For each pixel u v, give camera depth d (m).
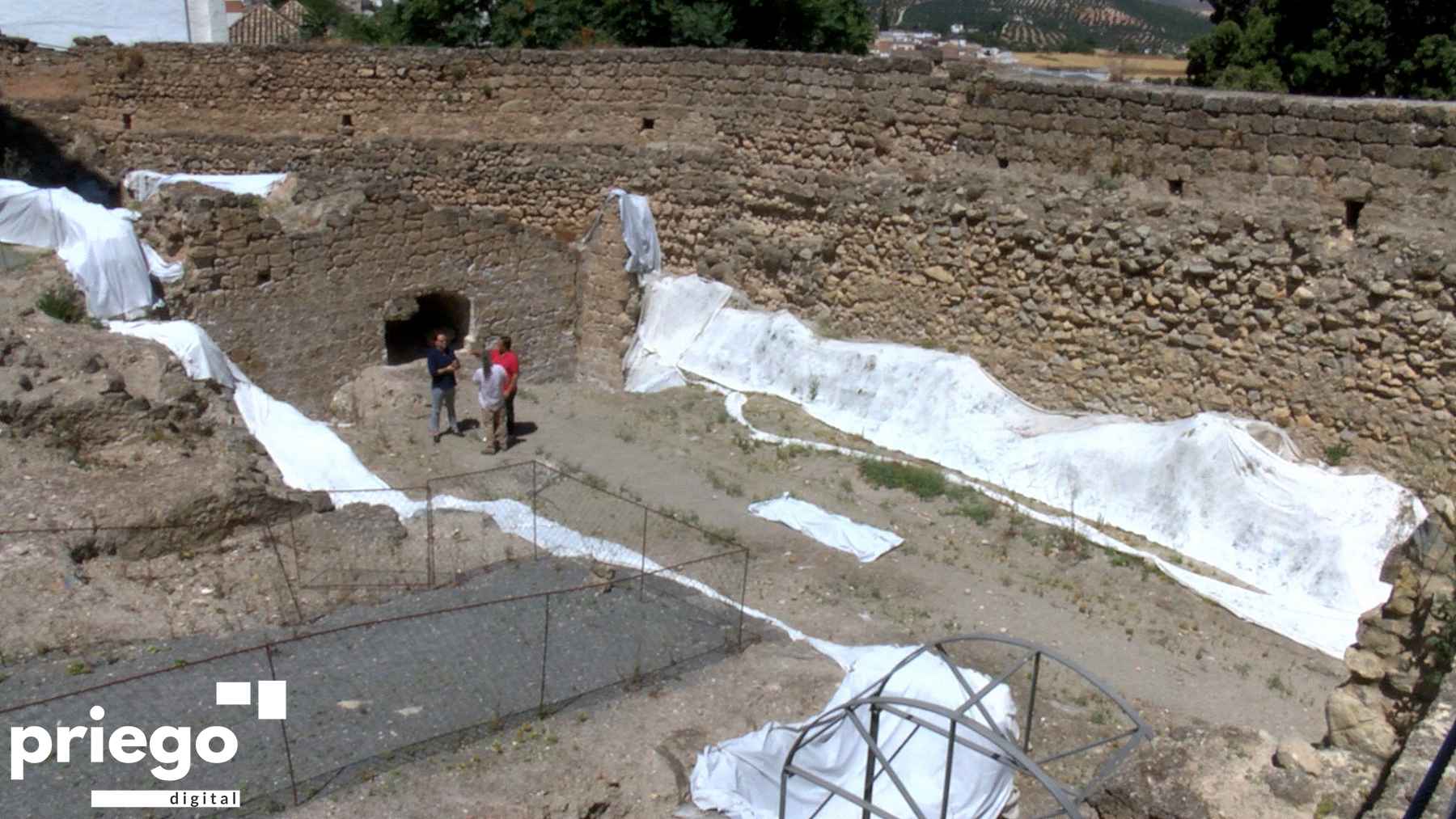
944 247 15.57
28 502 10.21
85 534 9.91
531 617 9.79
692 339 17.92
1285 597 11.50
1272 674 10.34
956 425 14.67
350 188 16.31
